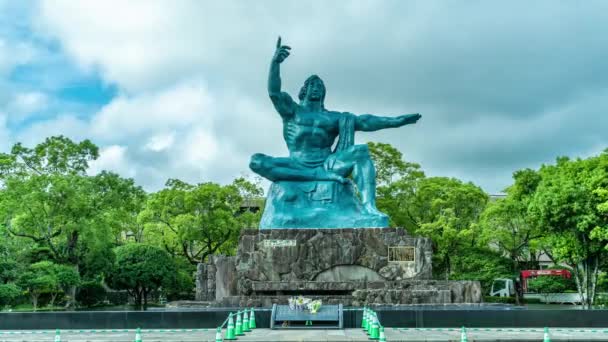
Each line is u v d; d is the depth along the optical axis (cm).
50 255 5344
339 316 2466
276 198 3584
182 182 6303
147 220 5959
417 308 2920
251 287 3259
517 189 5250
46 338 2219
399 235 3294
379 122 3766
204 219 5781
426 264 3253
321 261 3288
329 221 3469
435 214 5838
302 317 2466
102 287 5972
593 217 4175
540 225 4522
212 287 3519
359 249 3288
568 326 2509
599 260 4738
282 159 3650
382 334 1747
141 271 5497
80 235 5172
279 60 3647
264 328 2509
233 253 6156
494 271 5300
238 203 6147
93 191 5500
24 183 5006
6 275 4569
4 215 4928
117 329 2561
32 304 5388
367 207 3512
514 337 2133
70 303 5172
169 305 3234
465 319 2547
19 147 5669
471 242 5688
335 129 3750
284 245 3303
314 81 3850
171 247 6153
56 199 4991
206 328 2559
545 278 6147
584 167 4616
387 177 6016
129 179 6103
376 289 3134
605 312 2500
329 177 3600
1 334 2388
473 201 5778
